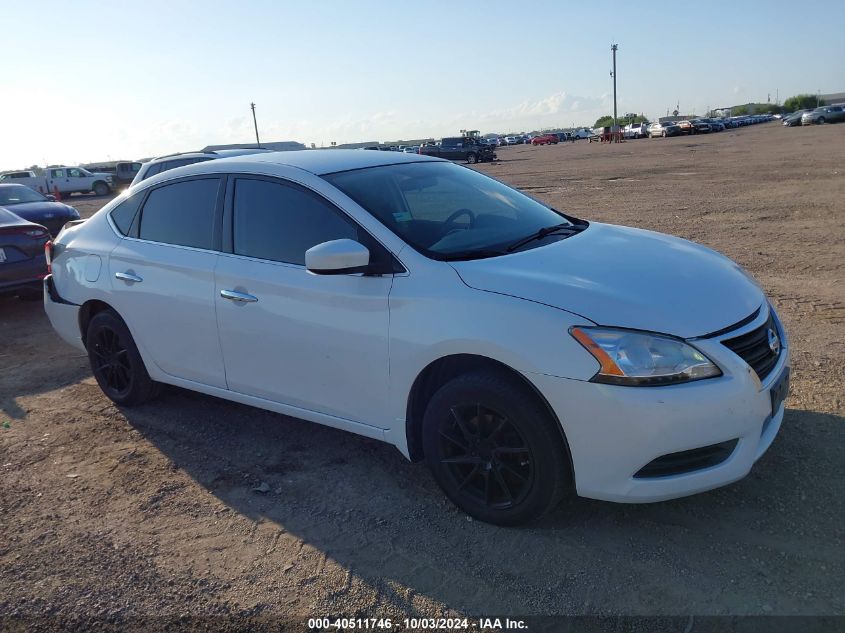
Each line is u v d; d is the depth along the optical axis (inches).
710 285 125.5
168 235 172.9
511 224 154.3
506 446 122.0
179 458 163.0
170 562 123.3
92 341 194.7
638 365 108.4
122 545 129.1
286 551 124.6
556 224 161.5
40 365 239.8
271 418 183.5
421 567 117.7
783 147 1198.3
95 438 176.2
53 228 474.6
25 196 502.9
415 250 131.9
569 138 3636.8
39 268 317.1
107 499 146.1
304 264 144.5
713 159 1039.0
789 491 130.6
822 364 187.8
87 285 189.8
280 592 114.0
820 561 111.2
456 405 125.7
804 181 633.0
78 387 214.5
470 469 129.7
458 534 126.3
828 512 123.4
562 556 117.6
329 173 150.7
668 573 111.4
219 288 156.6
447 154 1712.6
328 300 138.2
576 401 111.1
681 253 142.0
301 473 152.8
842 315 229.5
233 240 157.8
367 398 137.8
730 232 396.5
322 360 141.9
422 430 134.1
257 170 157.0
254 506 140.3
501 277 122.7
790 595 104.4
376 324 131.8
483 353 118.5
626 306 113.7
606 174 907.4
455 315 121.6
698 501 130.3
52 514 141.1
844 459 139.5
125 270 178.7
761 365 118.8
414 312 126.6
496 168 1266.0
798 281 277.6
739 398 110.9
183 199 170.9
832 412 159.6
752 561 112.7
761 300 130.6
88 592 116.5
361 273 132.3
